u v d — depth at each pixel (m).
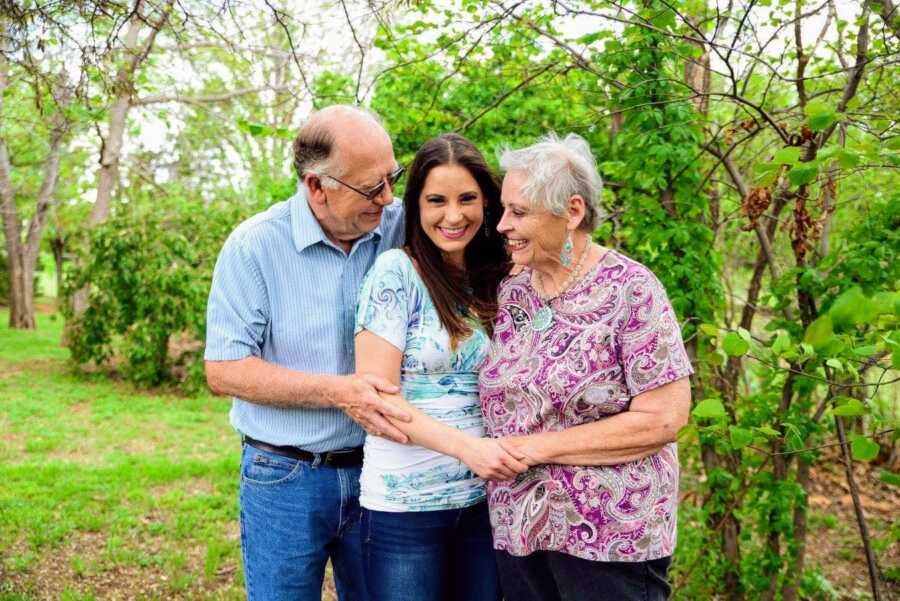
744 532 3.56
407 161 4.13
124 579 3.91
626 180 3.34
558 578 1.82
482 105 5.06
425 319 1.89
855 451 1.72
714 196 3.37
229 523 4.74
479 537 2.02
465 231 1.89
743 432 1.84
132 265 9.02
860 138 2.61
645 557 1.75
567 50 2.91
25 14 2.88
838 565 4.22
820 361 2.54
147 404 8.42
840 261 2.84
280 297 2.08
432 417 1.88
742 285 4.30
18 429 7.06
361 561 2.24
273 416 2.13
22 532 4.40
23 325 16.05
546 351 1.78
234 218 9.86
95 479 5.48
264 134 3.25
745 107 2.65
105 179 11.31
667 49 2.78
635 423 1.71
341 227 2.04
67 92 3.31
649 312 1.70
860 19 2.53
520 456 1.75
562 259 1.75
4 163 11.53
